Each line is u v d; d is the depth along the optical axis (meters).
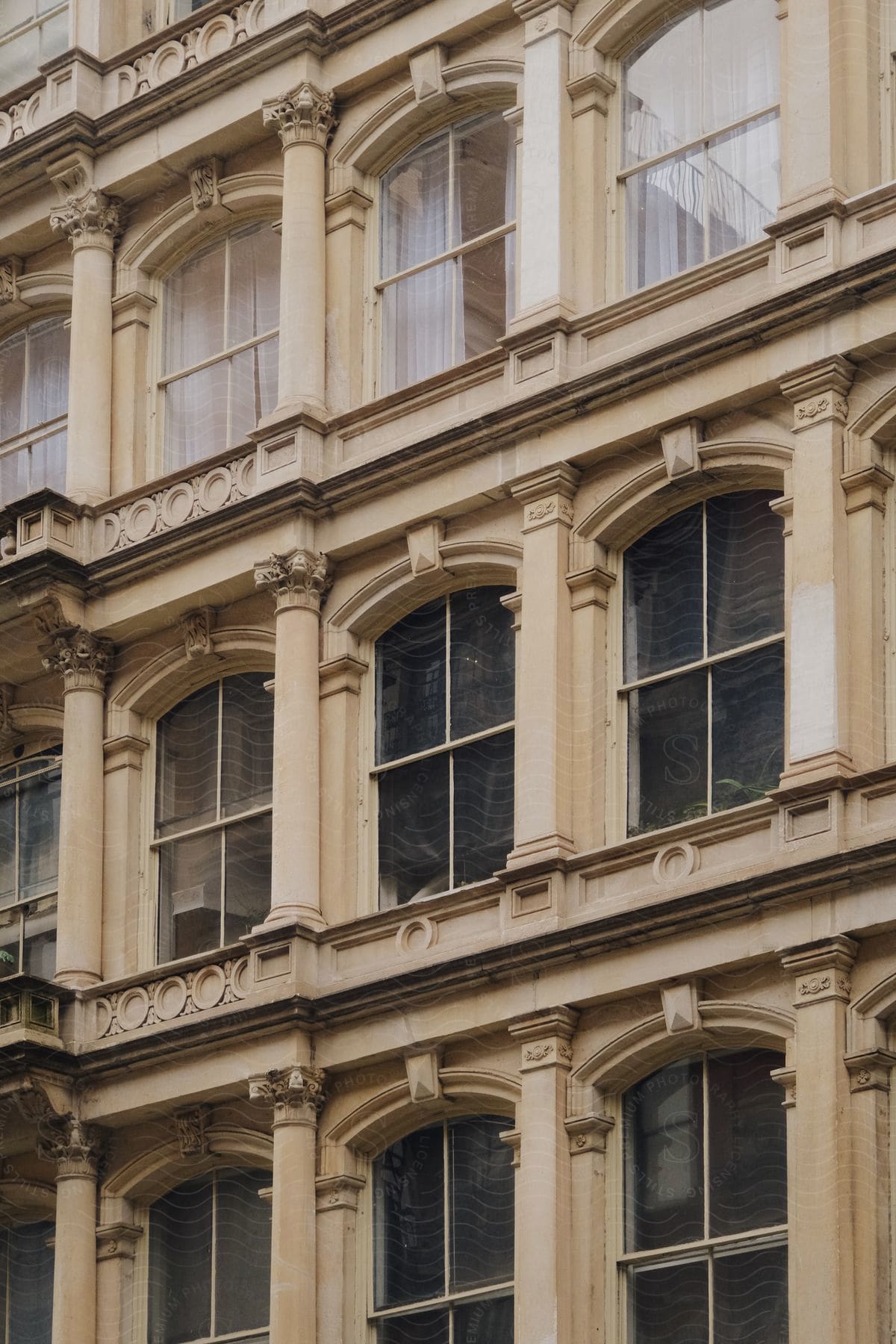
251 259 43.78
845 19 36.22
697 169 38.22
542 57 39.62
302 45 42.34
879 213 35.19
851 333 34.88
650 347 36.47
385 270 41.69
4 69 48.44
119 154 44.69
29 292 46.47
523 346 38.31
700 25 38.78
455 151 41.38
